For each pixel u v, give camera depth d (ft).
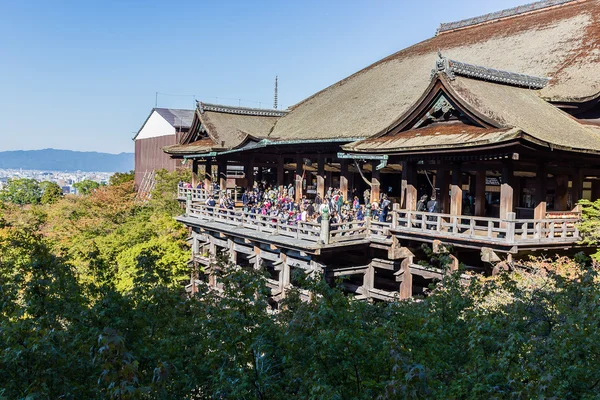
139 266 39.65
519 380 21.58
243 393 25.23
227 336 28.22
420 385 20.06
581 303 26.84
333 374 24.21
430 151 60.08
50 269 35.29
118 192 146.30
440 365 25.67
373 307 33.35
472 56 101.55
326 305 26.63
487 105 61.62
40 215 141.49
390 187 99.30
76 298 33.91
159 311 35.29
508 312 31.76
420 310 33.14
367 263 73.00
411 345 26.40
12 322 28.50
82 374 26.55
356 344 23.41
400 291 68.08
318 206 86.28
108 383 22.09
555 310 31.71
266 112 131.23
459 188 63.93
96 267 42.78
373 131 79.82
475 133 58.39
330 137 85.56
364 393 22.89
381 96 99.66
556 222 57.77
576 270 41.27
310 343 25.67
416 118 68.23
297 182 99.66
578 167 65.36
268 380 26.63
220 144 108.88
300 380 25.67
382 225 69.77
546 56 86.43
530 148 53.01
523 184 78.59
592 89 69.41
